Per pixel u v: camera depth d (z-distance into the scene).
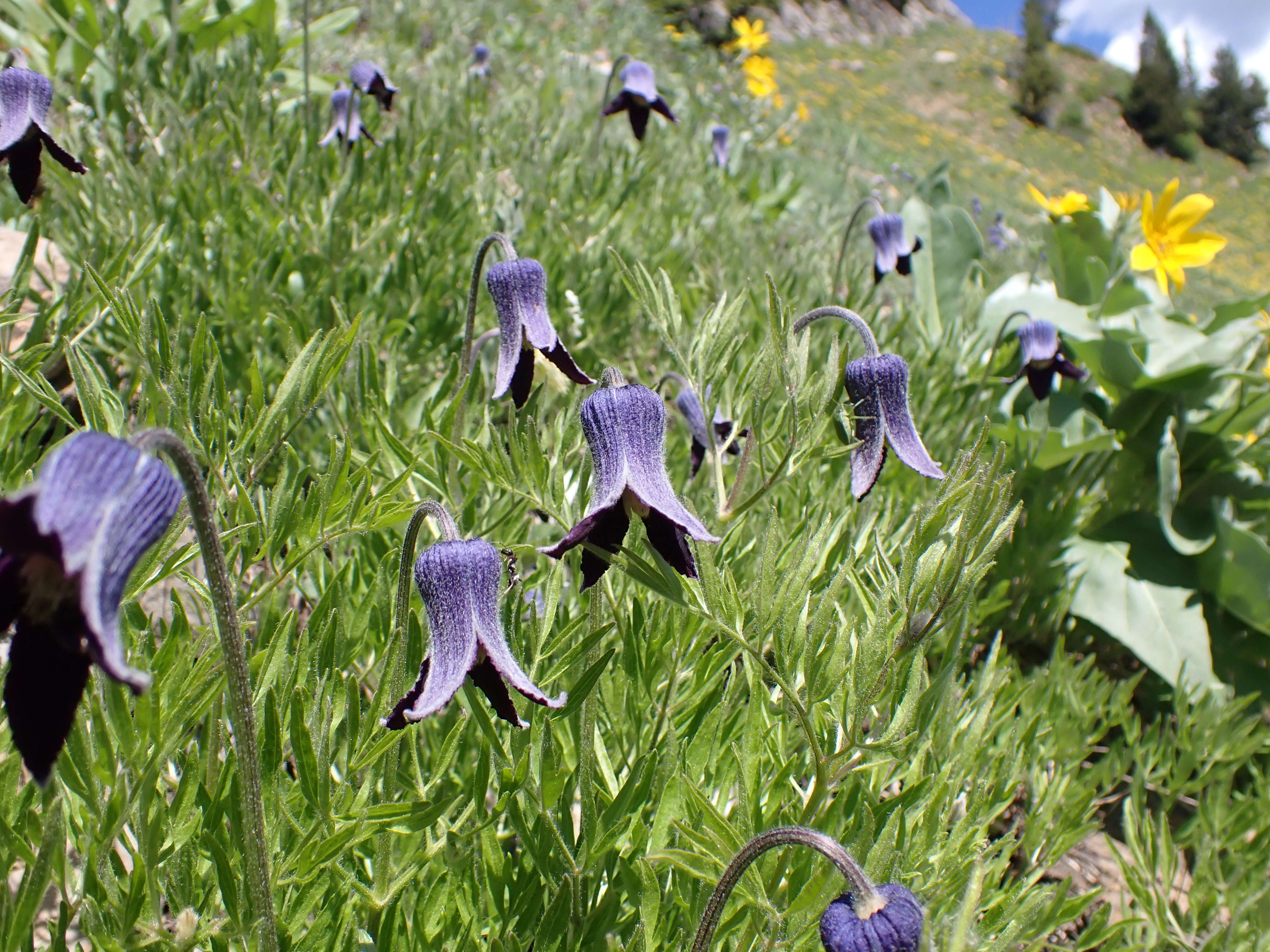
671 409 4.18
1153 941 2.91
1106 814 3.68
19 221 4.55
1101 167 48.91
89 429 2.03
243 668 1.41
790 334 2.30
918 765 2.29
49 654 1.09
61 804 1.56
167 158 4.38
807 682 1.83
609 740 2.52
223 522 2.20
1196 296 22.23
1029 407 4.87
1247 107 57.50
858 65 48.00
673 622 2.34
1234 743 3.44
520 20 14.09
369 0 10.92
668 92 12.25
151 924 1.67
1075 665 4.44
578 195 5.47
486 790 1.94
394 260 4.47
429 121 6.11
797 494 3.31
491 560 1.68
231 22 6.37
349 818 1.73
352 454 2.64
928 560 1.77
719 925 1.86
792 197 8.91
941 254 6.01
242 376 3.54
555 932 1.90
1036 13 59.06
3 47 6.19
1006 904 2.33
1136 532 4.65
